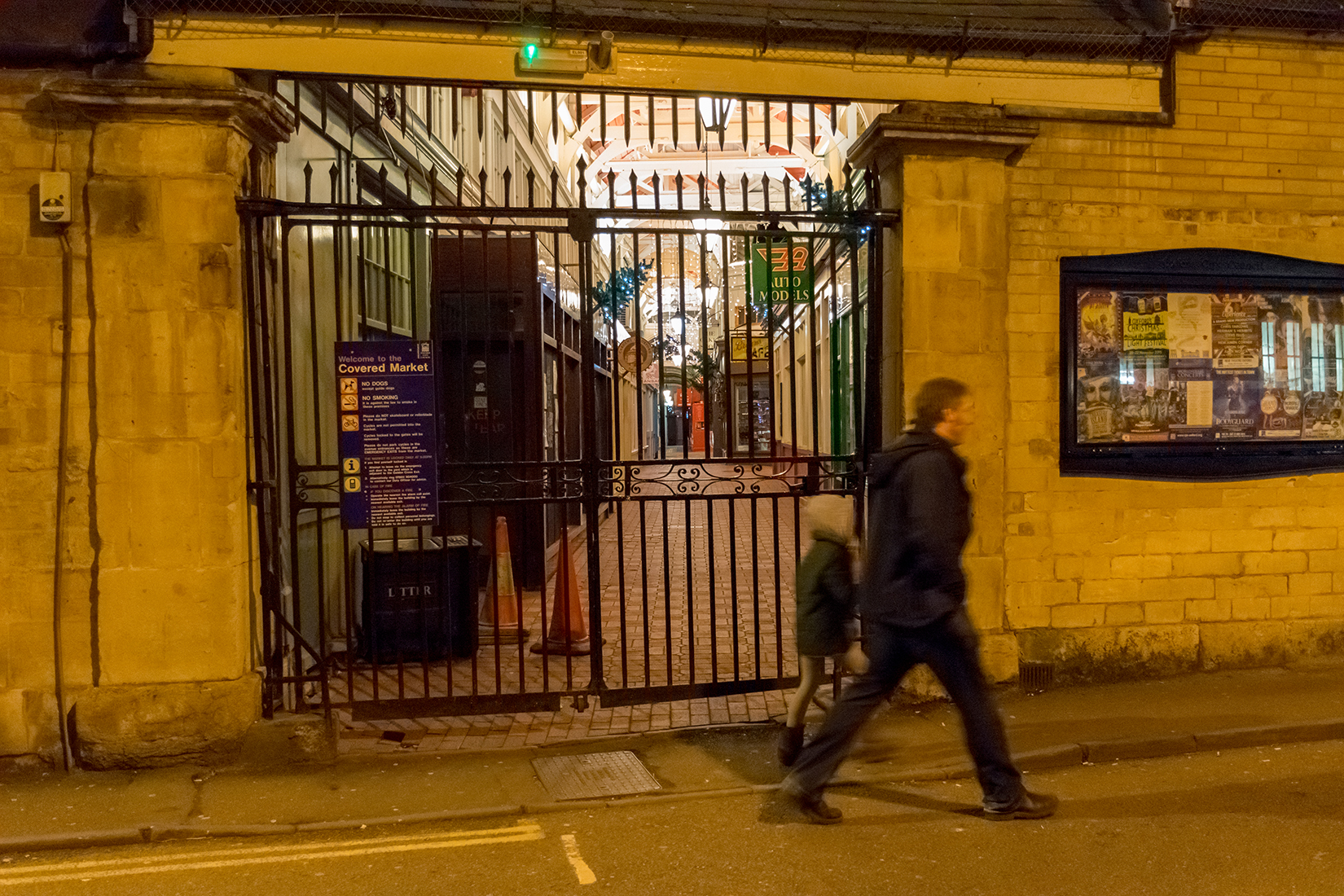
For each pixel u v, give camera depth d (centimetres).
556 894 385
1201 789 477
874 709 440
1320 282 666
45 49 521
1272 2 643
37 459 528
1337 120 664
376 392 555
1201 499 653
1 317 523
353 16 555
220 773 524
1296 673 652
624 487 582
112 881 406
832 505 494
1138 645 643
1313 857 397
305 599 711
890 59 612
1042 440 632
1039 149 627
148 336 528
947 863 400
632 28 579
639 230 576
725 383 587
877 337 623
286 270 546
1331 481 670
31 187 525
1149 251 642
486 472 711
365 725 603
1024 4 670
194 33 541
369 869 414
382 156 865
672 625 855
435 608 754
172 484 530
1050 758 513
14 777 521
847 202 672
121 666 530
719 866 406
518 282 945
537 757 545
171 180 528
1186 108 645
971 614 614
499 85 574
